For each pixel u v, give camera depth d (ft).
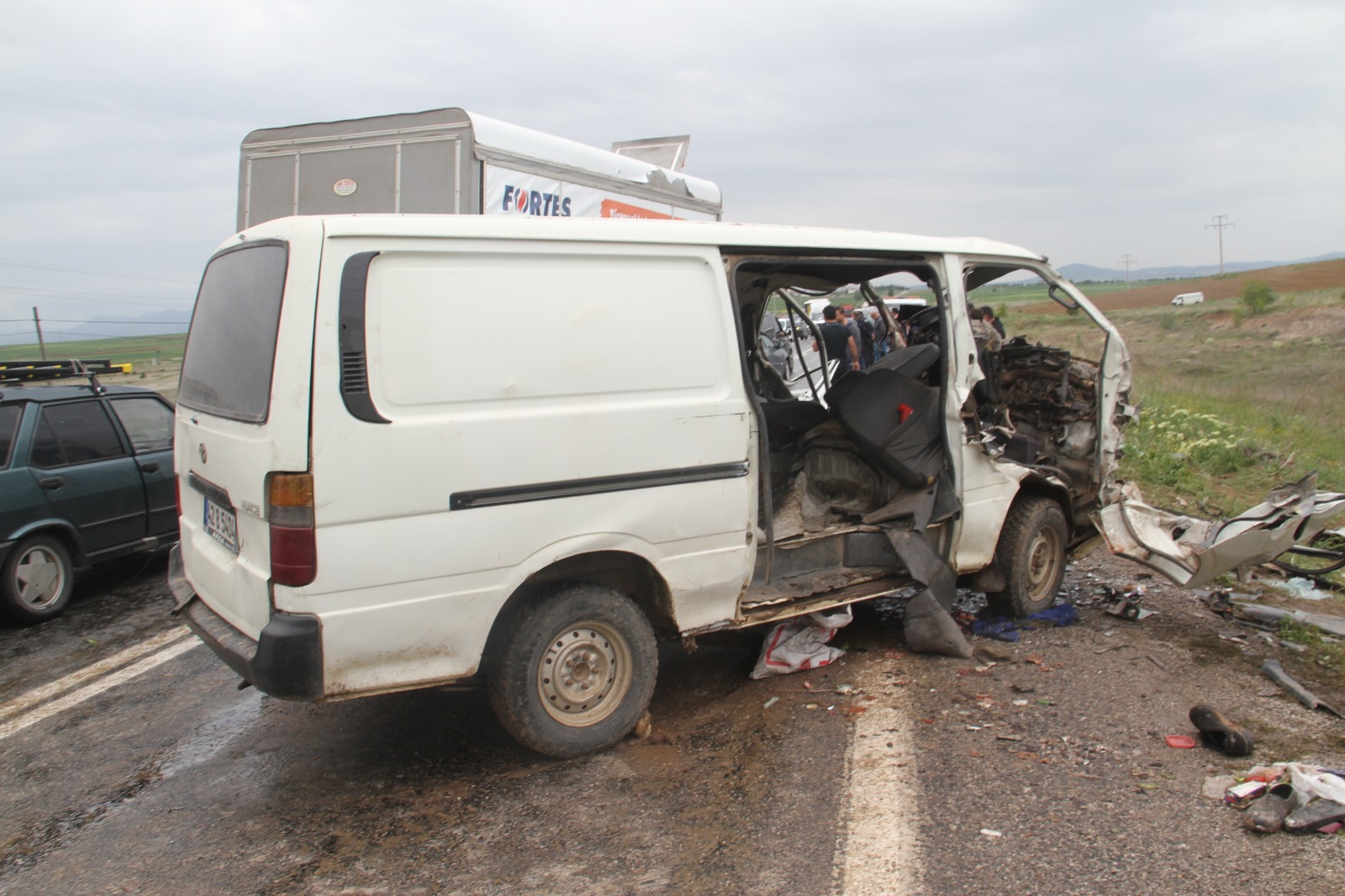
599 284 12.50
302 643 10.58
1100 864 9.99
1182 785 11.66
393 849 10.85
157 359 127.85
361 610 10.89
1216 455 34.24
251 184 20.81
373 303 10.95
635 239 12.84
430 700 15.33
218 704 15.66
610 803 11.75
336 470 10.64
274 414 10.55
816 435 18.58
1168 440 35.29
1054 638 17.39
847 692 14.97
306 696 10.70
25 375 22.63
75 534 21.33
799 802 11.57
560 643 12.64
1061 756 12.56
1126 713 13.85
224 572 12.01
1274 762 12.23
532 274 11.99
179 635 19.49
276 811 11.90
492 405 11.62
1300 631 17.07
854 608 19.45
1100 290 368.07
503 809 11.68
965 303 17.06
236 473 11.37
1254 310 166.50
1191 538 18.17
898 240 16.03
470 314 11.51
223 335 12.58
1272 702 14.16
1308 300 178.70
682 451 13.16
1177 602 19.57
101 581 24.31
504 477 11.66
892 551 16.71
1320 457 37.32
